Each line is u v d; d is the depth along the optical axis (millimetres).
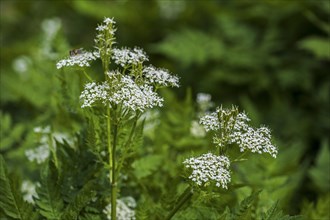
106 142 1007
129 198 1124
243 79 1972
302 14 2078
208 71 2086
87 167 1057
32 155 1226
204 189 923
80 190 1014
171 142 1284
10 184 987
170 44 1954
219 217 949
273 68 2000
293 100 1985
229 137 921
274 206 953
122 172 1072
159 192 1146
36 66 1573
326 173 1385
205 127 929
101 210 1054
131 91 914
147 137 1331
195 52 1947
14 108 1816
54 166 1024
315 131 1826
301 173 1374
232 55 1984
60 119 1206
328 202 1151
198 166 890
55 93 1288
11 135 1392
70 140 1182
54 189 1021
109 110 944
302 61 2020
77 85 1152
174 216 1020
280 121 1836
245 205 950
